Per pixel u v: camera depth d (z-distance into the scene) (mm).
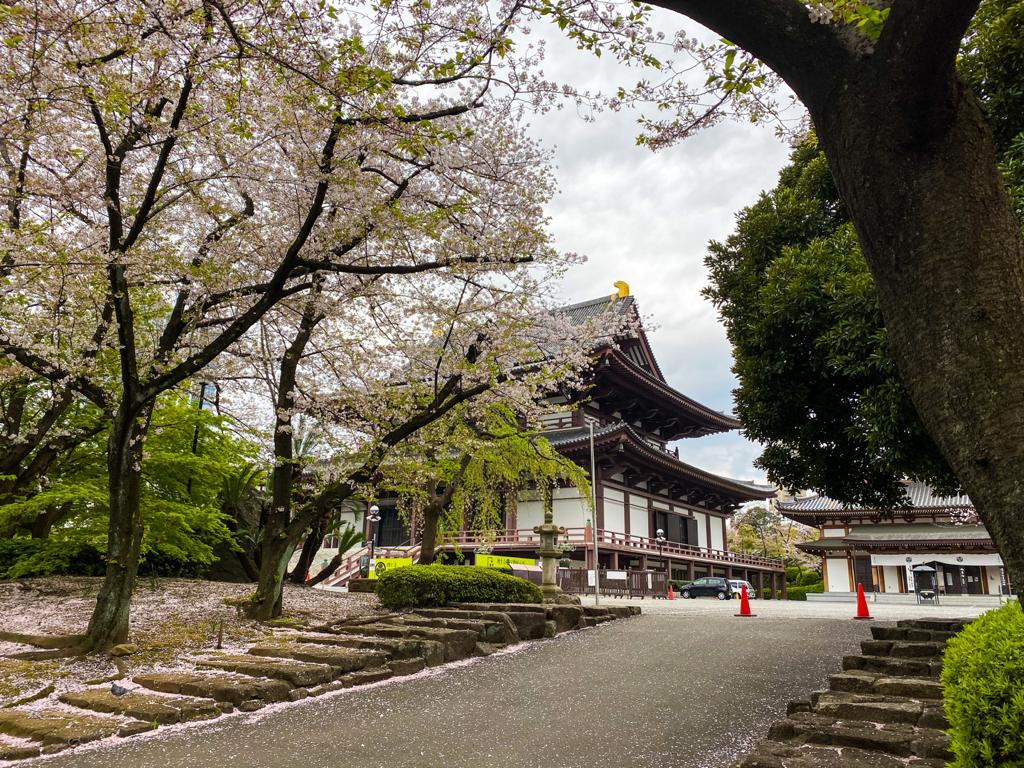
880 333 7312
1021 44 7277
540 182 9500
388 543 38094
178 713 5934
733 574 48250
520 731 5758
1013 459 2271
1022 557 2209
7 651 8352
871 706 5418
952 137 2711
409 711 6398
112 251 7926
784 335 8820
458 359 10867
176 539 12609
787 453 9883
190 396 13539
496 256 9242
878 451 8086
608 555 34031
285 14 5809
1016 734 2938
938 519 40281
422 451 12898
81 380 9055
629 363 35031
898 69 2689
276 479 11180
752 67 5043
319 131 7574
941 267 2580
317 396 11641
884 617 15578
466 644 9445
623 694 7117
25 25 6145
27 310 9578
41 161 8672
